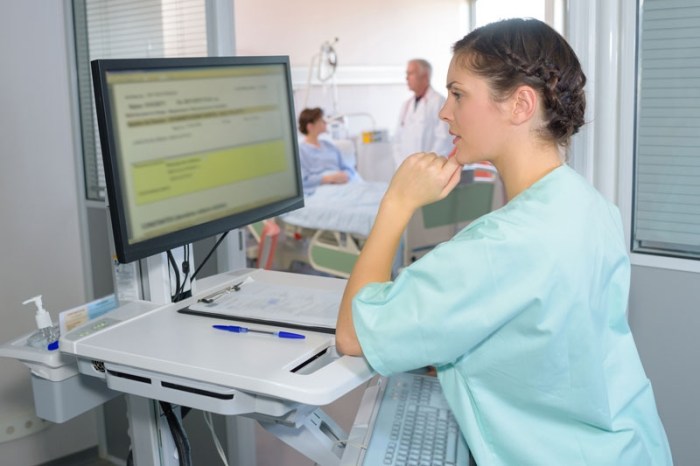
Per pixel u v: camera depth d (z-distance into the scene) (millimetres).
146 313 1267
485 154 962
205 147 1246
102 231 2467
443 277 885
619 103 1607
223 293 1374
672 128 1574
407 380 1260
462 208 4594
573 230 887
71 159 2488
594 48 1597
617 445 917
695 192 1568
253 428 2303
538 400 916
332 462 1159
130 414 1308
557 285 867
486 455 945
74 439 2588
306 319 1205
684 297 1598
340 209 4473
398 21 6582
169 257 1324
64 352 1137
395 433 1083
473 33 956
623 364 974
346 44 6312
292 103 1462
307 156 5465
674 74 1554
